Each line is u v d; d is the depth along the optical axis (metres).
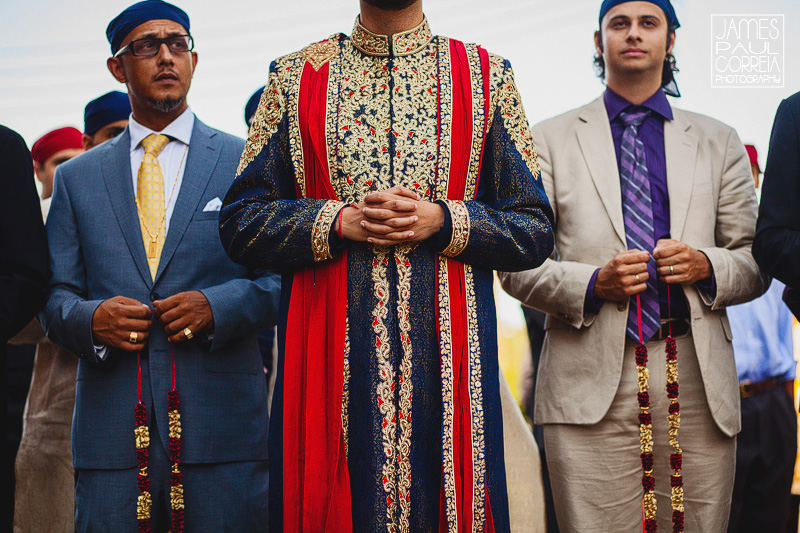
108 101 4.02
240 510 2.95
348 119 2.43
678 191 3.23
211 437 2.95
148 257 3.07
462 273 2.39
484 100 2.48
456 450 2.29
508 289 3.33
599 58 3.78
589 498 3.12
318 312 2.37
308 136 2.44
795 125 3.01
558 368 3.22
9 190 2.95
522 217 2.39
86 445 2.95
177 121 3.26
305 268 2.42
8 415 4.19
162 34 3.21
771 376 4.10
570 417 3.14
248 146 2.53
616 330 3.10
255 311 3.00
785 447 4.08
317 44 2.57
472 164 2.45
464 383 2.33
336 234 2.32
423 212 2.31
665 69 3.59
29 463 3.79
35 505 3.78
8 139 3.00
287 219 2.35
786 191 2.95
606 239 3.21
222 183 3.16
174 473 2.88
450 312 2.35
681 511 3.02
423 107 2.43
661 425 3.10
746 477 4.05
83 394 2.99
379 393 2.30
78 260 3.10
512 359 4.57
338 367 2.31
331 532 2.27
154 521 2.92
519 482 3.56
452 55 2.51
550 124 3.46
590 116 3.40
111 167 3.17
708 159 3.32
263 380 3.14
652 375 3.10
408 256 2.35
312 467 2.31
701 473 3.08
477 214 2.34
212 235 3.08
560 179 3.35
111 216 3.09
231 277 3.10
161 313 2.91
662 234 3.21
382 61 2.48
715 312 3.16
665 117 3.35
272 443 2.41
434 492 2.30
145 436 2.89
